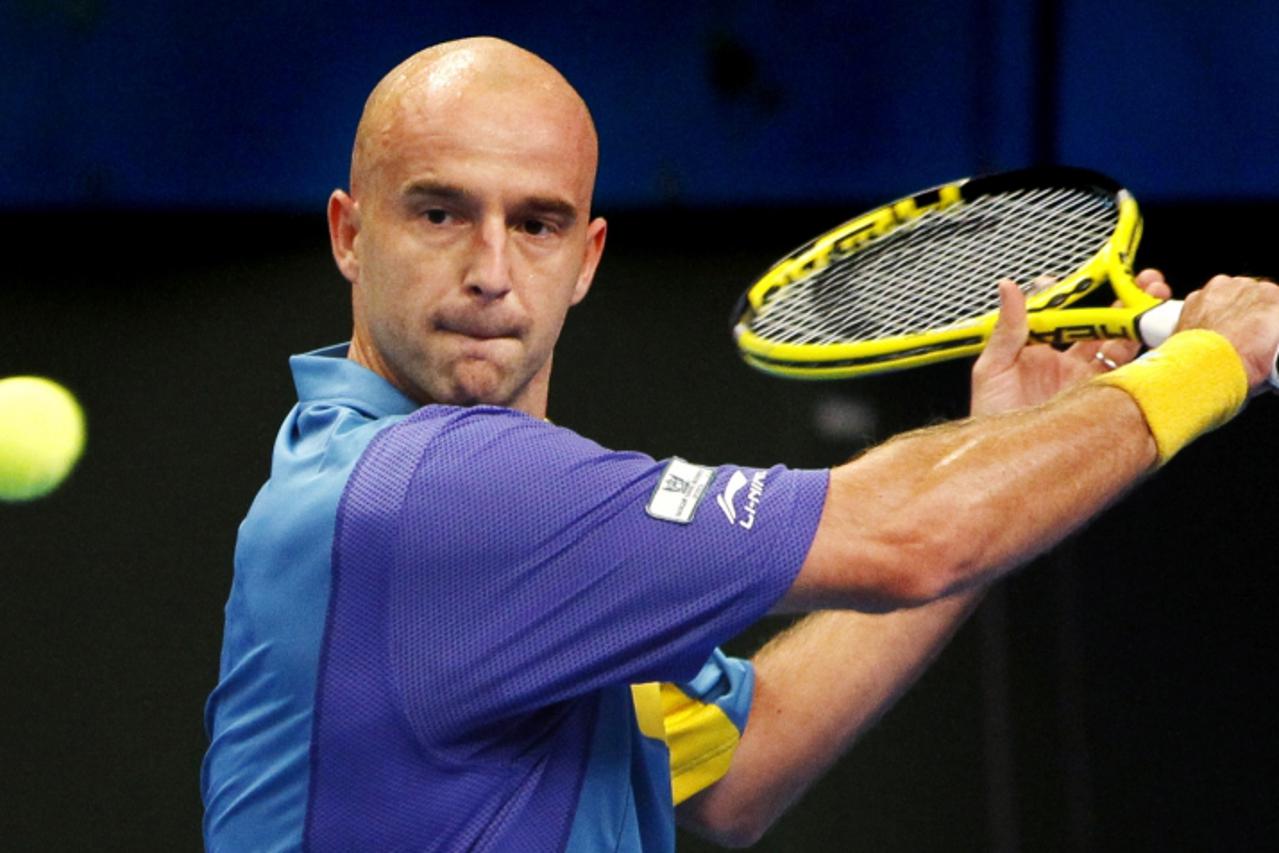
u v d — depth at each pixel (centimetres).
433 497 664
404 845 679
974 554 665
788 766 869
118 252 2214
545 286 727
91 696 1731
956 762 1708
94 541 1850
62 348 2062
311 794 688
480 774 680
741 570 656
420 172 710
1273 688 1738
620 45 2252
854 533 660
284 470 729
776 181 2266
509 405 744
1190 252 2147
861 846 1656
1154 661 1758
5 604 1795
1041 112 2212
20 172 2233
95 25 2234
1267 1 2181
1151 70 2200
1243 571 1811
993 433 691
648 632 660
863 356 945
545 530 659
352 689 674
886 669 883
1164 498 1859
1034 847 1659
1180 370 723
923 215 1048
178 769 1691
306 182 2256
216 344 2080
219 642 1770
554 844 691
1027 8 2212
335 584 674
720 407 1980
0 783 1672
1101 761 1703
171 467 1923
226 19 2242
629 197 2261
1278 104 2186
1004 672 1753
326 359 761
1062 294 927
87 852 1633
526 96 721
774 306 1030
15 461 1916
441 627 664
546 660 662
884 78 2248
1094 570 1816
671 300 2138
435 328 719
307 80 2250
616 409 1978
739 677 852
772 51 2255
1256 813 1672
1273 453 1888
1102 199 1005
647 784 754
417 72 731
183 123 2247
